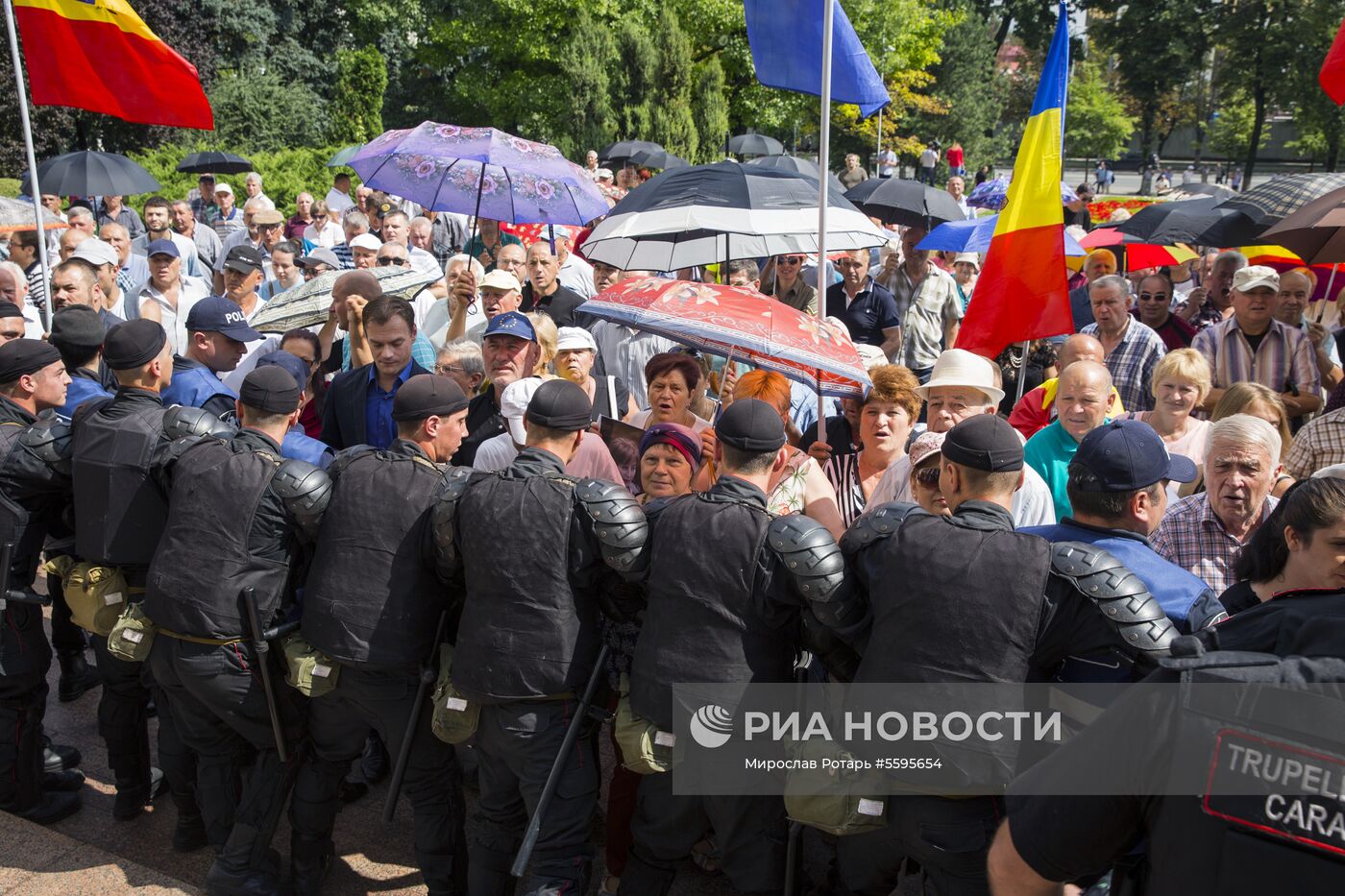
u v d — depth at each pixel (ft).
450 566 11.05
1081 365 14.28
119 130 74.28
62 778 14.16
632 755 10.12
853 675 10.32
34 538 13.38
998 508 9.33
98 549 12.30
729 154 70.85
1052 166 15.61
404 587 11.08
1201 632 6.49
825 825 9.41
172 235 34.06
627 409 18.56
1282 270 28.84
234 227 43.19
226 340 15.85
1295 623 6.09
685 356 14.53
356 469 11.44
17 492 13.00
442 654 11.45
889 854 9.80
